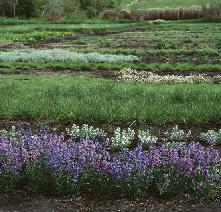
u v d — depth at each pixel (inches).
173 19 3567.9
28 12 3804.1
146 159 360.5
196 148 409.7
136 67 1139.3
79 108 570.3
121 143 453.7
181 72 1098.7
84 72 1097.4
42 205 334.6
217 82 925.2
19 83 814.5
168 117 553.0
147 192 357.4
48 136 436.8
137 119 548.1
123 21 3467.0
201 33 2158.0
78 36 2271.2
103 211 329.7
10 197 345.4
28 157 377.1
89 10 4173.2
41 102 611.2
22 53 1368.1
